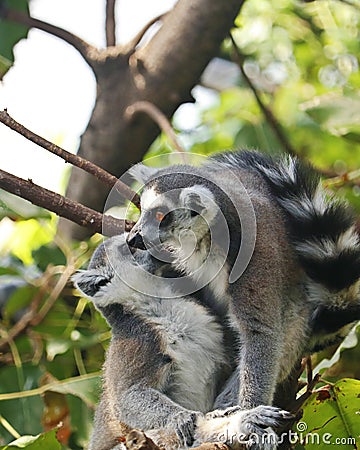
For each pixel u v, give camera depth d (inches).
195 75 548.1
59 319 508.4
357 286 408.8
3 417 465.7
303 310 407.8
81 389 456.1
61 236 532.7
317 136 650.8
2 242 599.2
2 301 547.2
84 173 550.3
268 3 678.5
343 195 532.7
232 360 411.8
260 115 634.2
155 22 547.2
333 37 661.3
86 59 553.0
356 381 383.9
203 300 418.6
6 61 534.3
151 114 513.7
